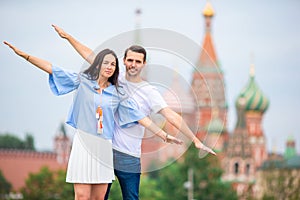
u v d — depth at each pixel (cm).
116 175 1591
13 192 18262
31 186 15262
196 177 15350
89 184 1544
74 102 1532
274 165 18012
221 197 15500
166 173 15488
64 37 1630
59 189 14900
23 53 1533
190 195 15175
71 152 1546
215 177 15550
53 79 1533
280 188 16888
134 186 1594
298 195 16812
